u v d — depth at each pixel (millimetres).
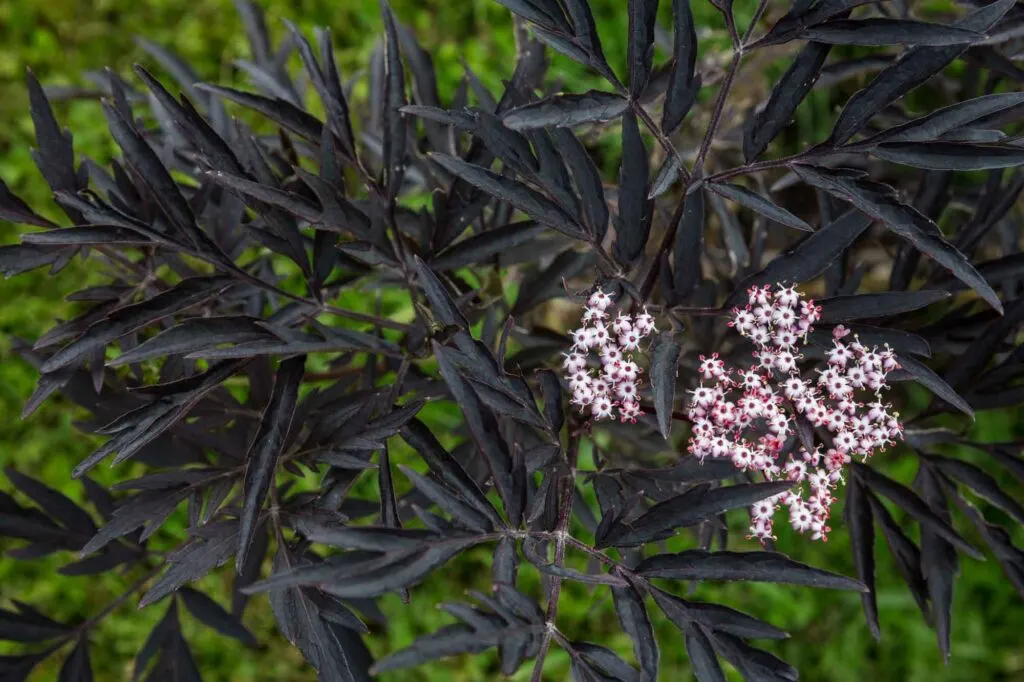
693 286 708
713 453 690
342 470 716
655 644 664
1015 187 741
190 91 870
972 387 745
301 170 709
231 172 704
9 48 1157
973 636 971
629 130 690
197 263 873
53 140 711
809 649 990
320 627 697
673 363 680
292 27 743
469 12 1211
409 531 650
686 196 698
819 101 997
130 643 975
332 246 728
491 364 692
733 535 978
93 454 684
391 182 739
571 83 1103
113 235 700
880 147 675
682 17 675
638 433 794
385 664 637
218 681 978
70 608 982
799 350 705
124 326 696
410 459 966
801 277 695
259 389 752
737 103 887
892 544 740
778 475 698
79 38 1175
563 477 713
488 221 830
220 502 723
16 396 1027
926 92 915
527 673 965
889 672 979
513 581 664
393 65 732
